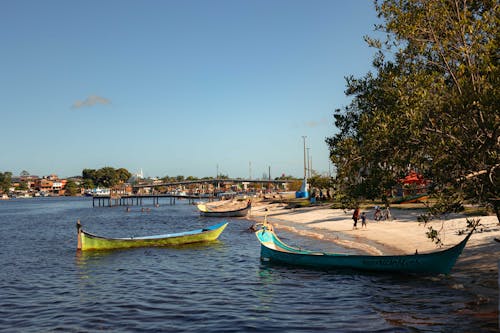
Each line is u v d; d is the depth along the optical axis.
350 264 21.27
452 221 31.17
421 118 12.60
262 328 13.40
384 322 13.41
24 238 43.62
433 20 14.28
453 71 14.80
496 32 12.79
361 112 17.61
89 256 29.95
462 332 11.96
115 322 14.52
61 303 17.34
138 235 47.19
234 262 26.39
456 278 17.70
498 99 10.79
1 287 20.50
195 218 71.19
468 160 12.09
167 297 17.88
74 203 161.38
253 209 82.12
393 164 14.51
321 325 13.48
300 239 34.59
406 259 19.19
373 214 44.72
